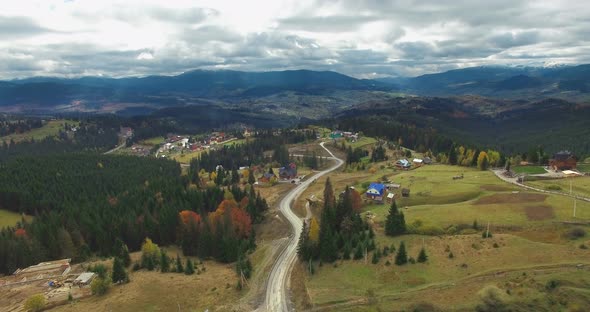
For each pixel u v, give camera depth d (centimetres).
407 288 7275
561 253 7488
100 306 8038
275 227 13300
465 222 9844
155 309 7888
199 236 11681
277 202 16188
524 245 8075
